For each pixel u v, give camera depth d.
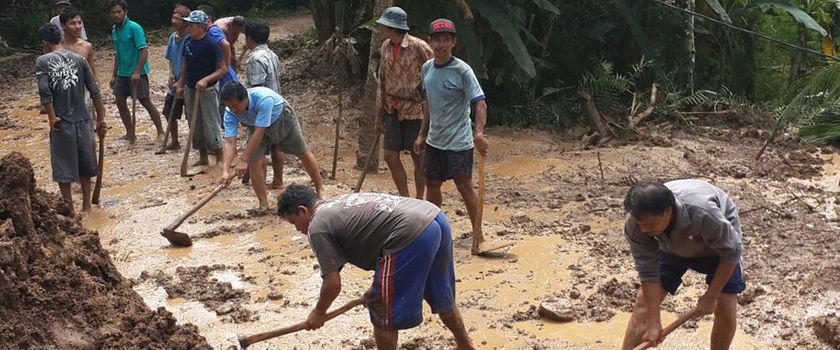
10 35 18.42
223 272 6.66
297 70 13.88
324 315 4.65
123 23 10.37
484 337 5.53
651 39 12.94
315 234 4.55
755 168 9.79
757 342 5.36
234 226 7.64
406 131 7.82
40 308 4.76
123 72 10.55
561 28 12.88
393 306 4.62
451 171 7.02
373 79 9.25
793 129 11.76
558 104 12.10
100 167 8.23
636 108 11.80
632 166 9.79
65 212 5.84
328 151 10.41
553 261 6.79
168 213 8.05
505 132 11.44
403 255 4.58
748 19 13.88
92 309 4.98
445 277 4.82
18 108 12.91
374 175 9.46
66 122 7.72
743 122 12.03
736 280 4.68
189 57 9.33
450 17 11.00
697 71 13.71
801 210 8.09
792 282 6.18
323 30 13.34
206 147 9.56
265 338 4.60
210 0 21.83
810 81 10.76
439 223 4.70
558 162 9.93
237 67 10.74
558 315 5.71
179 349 5.06
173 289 6.22
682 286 6.21
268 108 7.55
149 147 10.57
